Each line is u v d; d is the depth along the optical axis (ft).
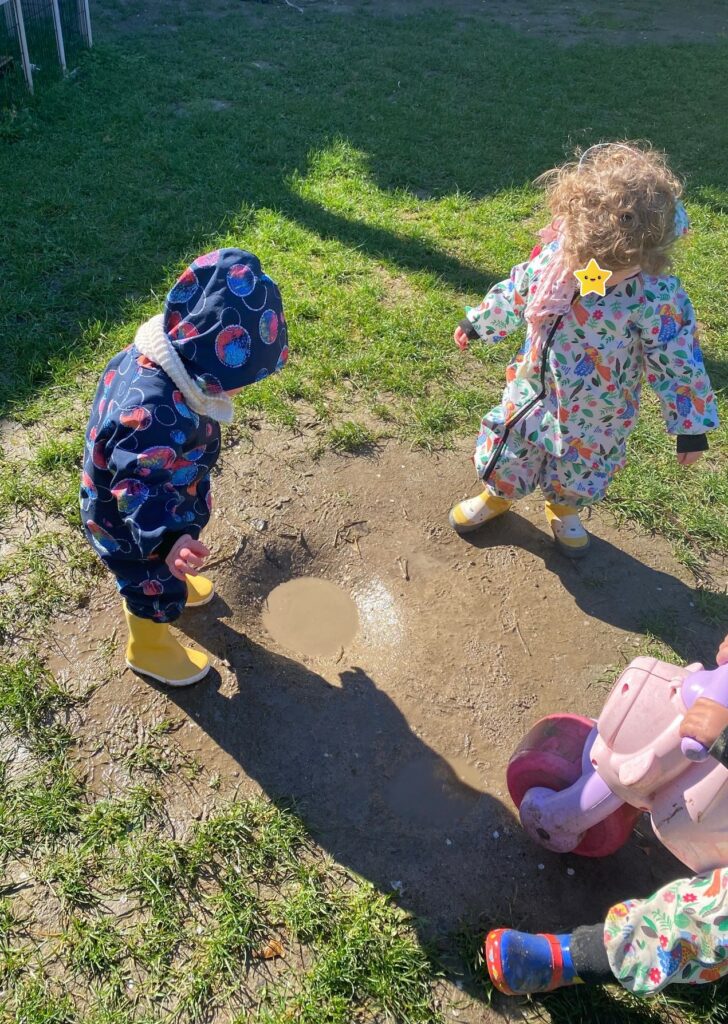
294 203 18.21
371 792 8.22
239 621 9.74
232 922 7.09
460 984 6.94
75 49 25.57
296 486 11.44
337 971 6.86
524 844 7.94
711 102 26.81
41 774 8.00
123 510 6.91
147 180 18.49
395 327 14.49
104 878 7.34
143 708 8.61
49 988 6.68
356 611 10.12
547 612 10.20
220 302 6.66
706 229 18.88
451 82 26.71
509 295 9.57
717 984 7.06
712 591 10.61
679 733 5.95
